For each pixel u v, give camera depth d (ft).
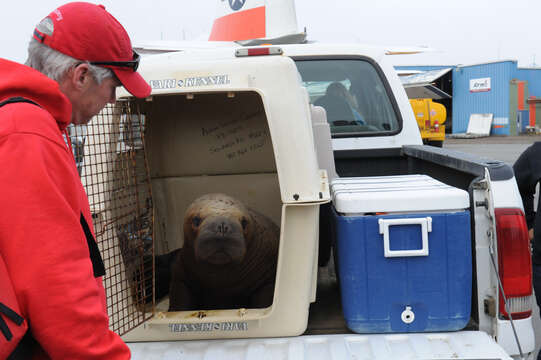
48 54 4.38
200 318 6.74
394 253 6.50
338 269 7.23
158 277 8.28
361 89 12.41
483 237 6.64
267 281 7.46
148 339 6.86
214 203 6.98
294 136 6.45
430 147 10.98
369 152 12.38
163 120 8.91
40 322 3.67
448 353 6.20
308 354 6.37
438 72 87.61
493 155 53.98
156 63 6.69
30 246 3.63
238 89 6.46
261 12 17.75
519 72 89.30
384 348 6.38
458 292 6.58
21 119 3.80
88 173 7.12
